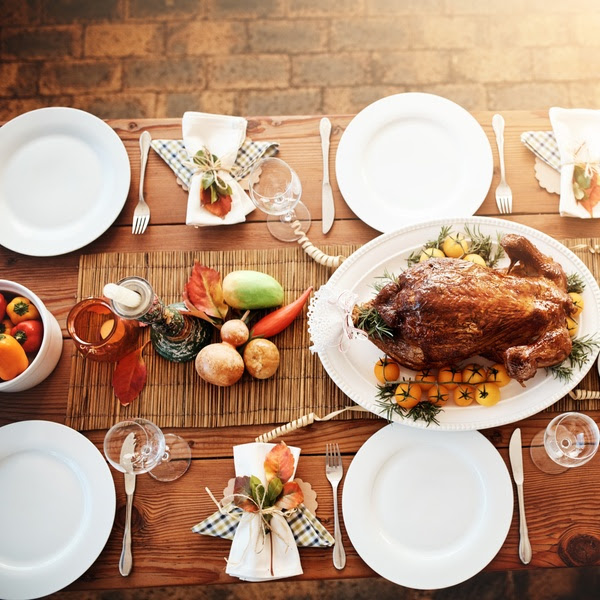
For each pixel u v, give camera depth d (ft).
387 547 4.51
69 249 4.87
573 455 4.41
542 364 4.20
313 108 8.01
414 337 4.16
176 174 5.00
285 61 8.12
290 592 7.15
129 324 4.72
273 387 4.76
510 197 4.90
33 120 4.98
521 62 8.01
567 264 4.66
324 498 4.62
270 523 4.39
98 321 4.68
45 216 4.95
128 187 4.91
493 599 7.09
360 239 4.94
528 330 4.15
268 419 4.73
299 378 4.76
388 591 7.13
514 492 4.60
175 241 4.98
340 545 4.52
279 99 8.04
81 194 4.97
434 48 8.09
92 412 4.77
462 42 8.09
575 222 4.90
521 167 4.98
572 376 4.50
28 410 4.78
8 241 4.88
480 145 4.90
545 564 4.51
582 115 4.91
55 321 4.75
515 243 4.31
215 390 4.75
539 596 7.09
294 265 4.92
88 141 5.00
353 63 8.09
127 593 7.19
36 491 4.60
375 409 4.50
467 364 4.57
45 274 4.95
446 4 8.17
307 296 4.76
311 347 4.41
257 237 4.96
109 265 4.95
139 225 4.95
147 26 8.23
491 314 4.02
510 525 4.54
